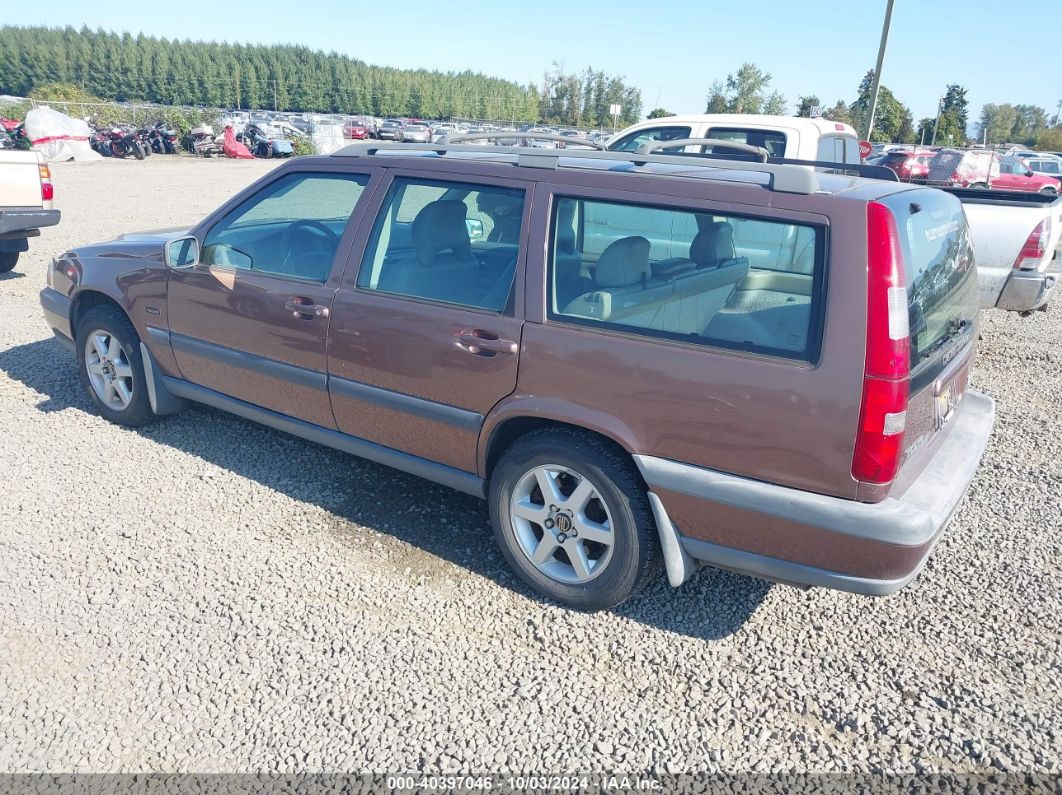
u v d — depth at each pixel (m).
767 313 2.89
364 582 3.62
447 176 3.69
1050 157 32.78
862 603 3.57
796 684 3.06
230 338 4.41
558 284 3.34
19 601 3.40
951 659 3.21
